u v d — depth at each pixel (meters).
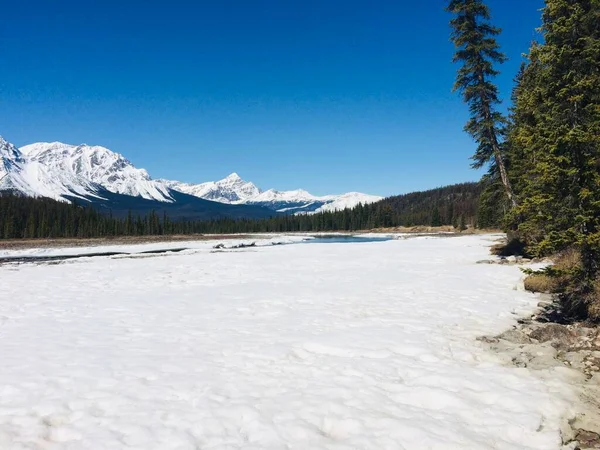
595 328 8.78
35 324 10.48
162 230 121.38
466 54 22.20
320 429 5.00
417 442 4.65
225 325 10.13
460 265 20.66
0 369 7.01
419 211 150.75
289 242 64.25
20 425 5.07
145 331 9.67
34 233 94.44
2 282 18.45
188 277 19.78
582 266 9.45
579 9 9.63
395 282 15.91
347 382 6.38
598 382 6.38
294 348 8.13
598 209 8.76
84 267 24.91
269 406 5.53
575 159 9.04
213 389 6.12
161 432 4.88
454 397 5.70
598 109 9.18
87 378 6.57
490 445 4.66
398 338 8.55
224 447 4.59
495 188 23.16
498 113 21.59
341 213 147.38
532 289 13.10
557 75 10.09
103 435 4.82
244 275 20.06
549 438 4.80
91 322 10.66
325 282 16.86
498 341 8.45
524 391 5.95
